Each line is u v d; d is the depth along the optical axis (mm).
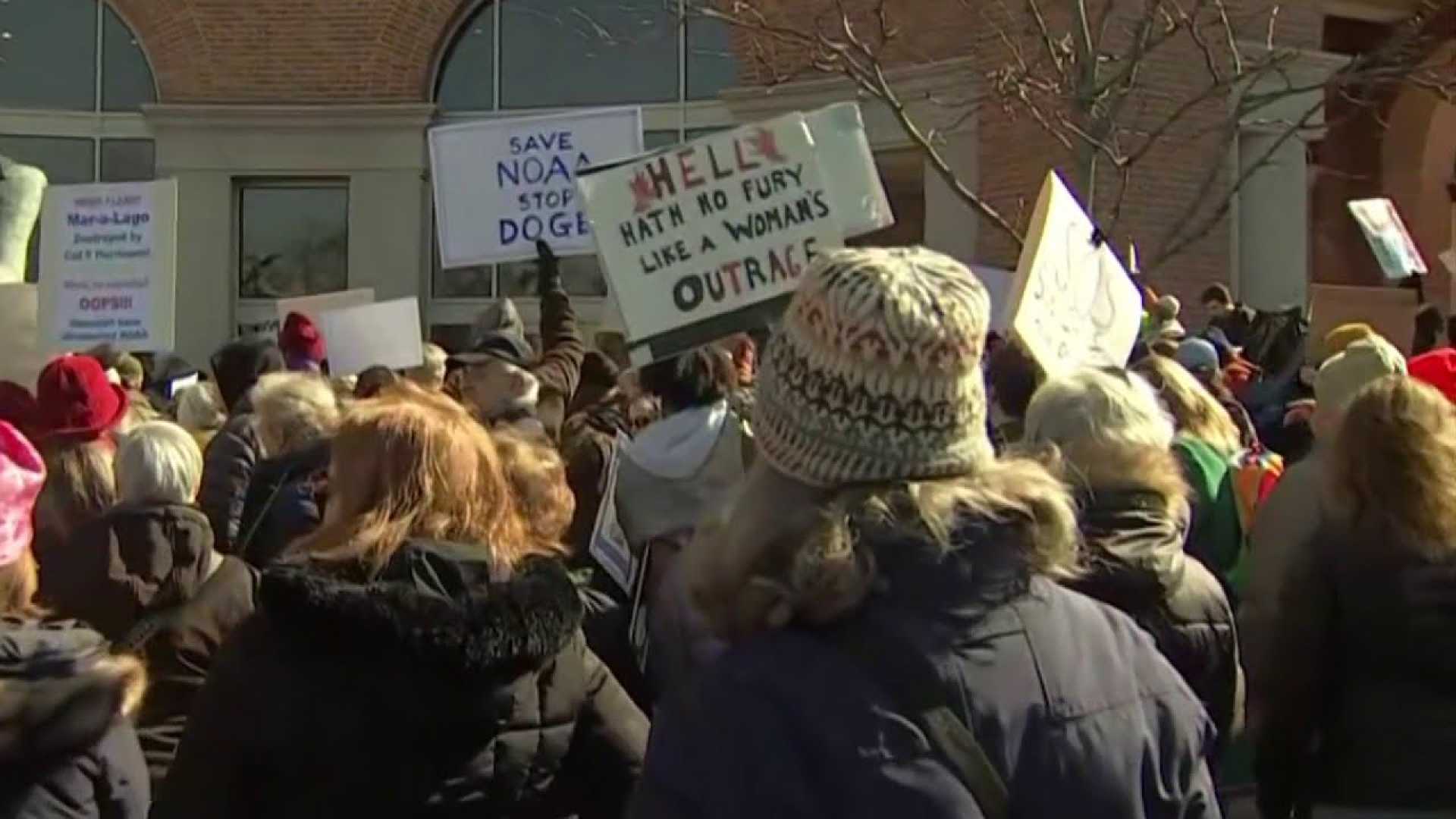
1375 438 3764
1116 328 5508
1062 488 2209
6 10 17984
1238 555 5742
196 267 17766
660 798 2033
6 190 10914
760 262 6016
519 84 17922
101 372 5305
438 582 2977
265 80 17797
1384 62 12727
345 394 7789
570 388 7555
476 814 2990
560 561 3270
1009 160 14336
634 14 17609
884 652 2029
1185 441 5746
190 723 3018
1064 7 12008
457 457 3096
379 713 2930
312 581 2914
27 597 3342
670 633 4055
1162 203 13844
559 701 3129
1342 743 3838
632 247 5977
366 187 17766
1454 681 3719
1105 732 2090
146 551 4316
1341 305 11664
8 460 3270
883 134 15406
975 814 1979
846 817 1973
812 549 2033
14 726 3180
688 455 5191
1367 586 3746
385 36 17719
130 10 17938
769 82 15711
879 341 2033
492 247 8578
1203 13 13039
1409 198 18078
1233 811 5488
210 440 7402
